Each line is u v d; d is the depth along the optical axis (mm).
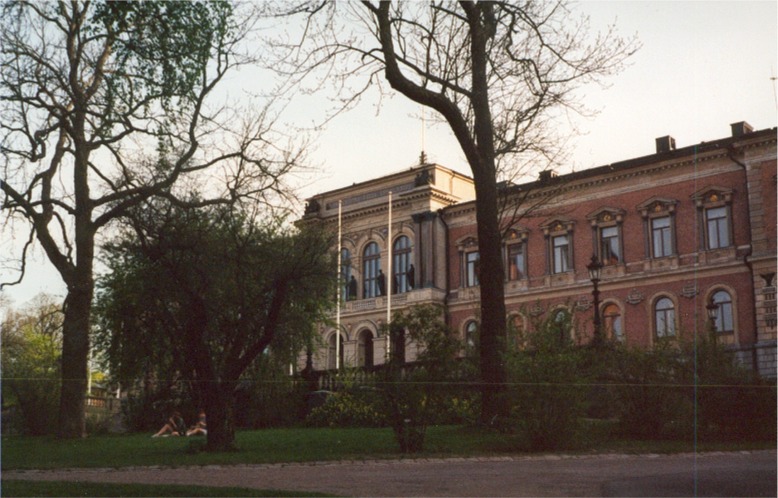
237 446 17406
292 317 23891
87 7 22016
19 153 23047
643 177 45938
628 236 46062
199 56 21359
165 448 18125
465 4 20281
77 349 23656
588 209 47812
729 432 18750
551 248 49125
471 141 20281
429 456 14727
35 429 27406
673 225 44500
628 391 18391
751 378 18859
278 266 18203
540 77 21391
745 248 41812
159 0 20750
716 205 43094
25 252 25156
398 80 19938
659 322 44406
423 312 16656
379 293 55938
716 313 42406
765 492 8633
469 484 9852
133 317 22031
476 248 52938
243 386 30531
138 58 21844
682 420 18422
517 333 17219
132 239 18703
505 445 16250
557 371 16047
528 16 20875
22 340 44500
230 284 18438
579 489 9203
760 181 41438
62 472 12898
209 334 18953
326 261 19219
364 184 57750
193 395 20359
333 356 56938
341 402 28406
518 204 23688
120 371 29688
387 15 20125
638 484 9500
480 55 20438
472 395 20500
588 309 46750
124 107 22531
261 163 20734
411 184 55562
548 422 15812
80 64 23688
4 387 27703
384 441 17938
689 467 11891
